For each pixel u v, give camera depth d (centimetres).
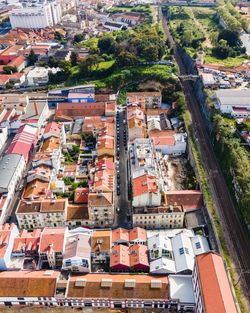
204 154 19212
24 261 13612
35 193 16138
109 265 13662
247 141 18138
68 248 13525
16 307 12550
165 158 19812
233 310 10019
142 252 13725
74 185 17500
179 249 13762
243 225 14700
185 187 17825
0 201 16338
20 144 19850
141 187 15525
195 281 11881
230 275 12538
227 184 17038
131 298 12094
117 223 15912
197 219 15525
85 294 12206
